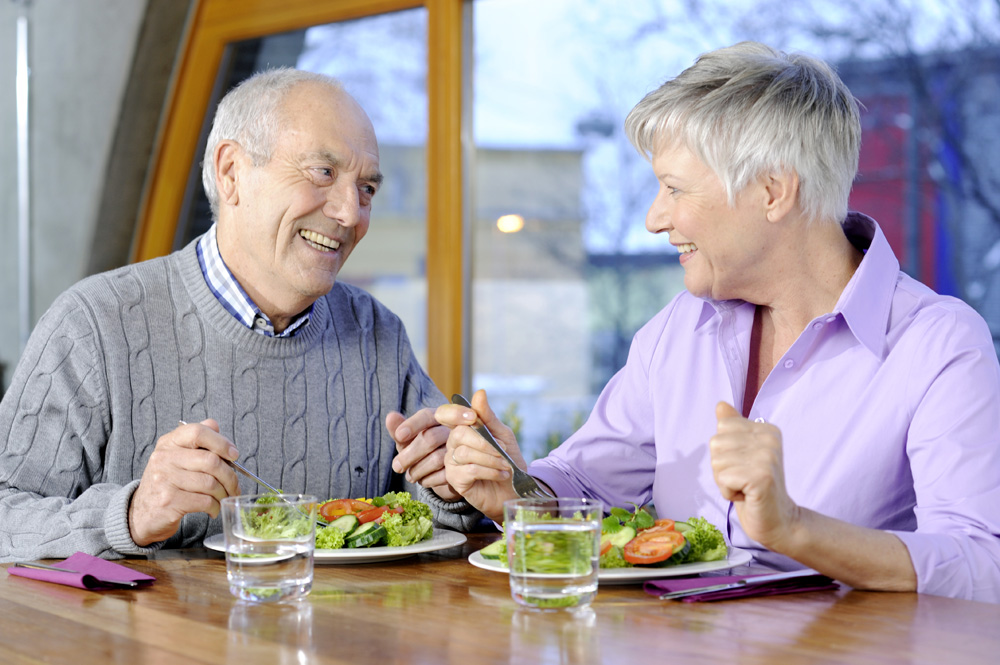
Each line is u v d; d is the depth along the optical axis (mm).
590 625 912
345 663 792
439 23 3230
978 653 816
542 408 3238
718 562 1135
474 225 3291
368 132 1615
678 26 2994
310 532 1035
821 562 1040
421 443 1463
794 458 1358
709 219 1323
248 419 1635
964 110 2695
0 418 1521
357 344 1799
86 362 1538
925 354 1291
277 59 3627
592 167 3137
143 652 833
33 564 1172
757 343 1486
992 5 2648
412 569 1199
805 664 785
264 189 1554
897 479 1314
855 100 1358
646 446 1599
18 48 4062
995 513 1140
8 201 4129
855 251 1442
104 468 1576
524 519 978
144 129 3807
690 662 792
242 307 1641
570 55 3141
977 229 2703
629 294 3117
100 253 3885
